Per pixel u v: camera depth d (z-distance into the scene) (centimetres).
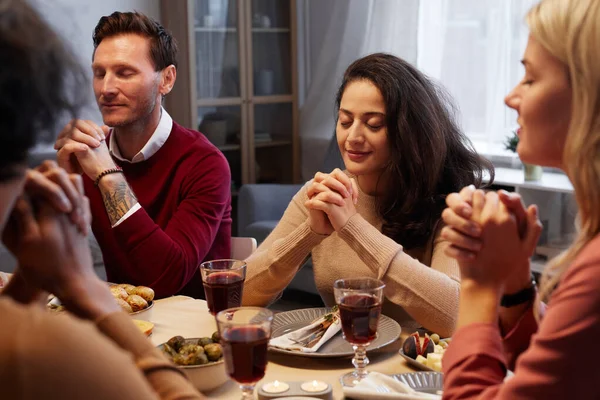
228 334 114
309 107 533
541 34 101
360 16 494
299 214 203
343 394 128
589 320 91
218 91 493
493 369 105
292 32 523
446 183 194
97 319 93
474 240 111
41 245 92
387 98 185
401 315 187
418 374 135
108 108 223
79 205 95
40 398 65
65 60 75
